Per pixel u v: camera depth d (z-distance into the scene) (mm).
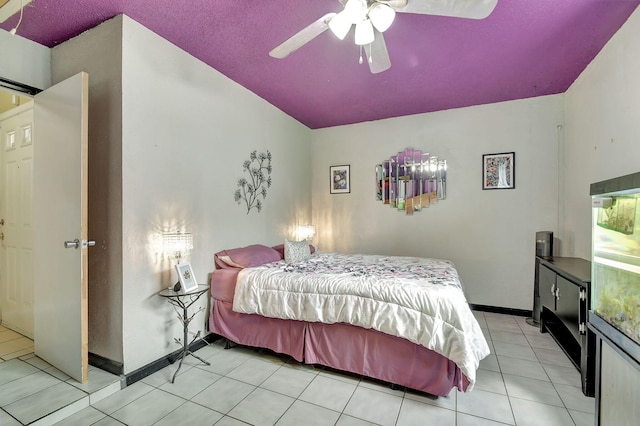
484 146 3844
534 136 3619
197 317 2736
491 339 2969
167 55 2465
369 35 1633
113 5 2035
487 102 3771
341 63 2805
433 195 4098
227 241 3094
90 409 1883
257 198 3562
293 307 2389
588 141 2838
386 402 1979
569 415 1840
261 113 3637
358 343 2225
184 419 1805
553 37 2365
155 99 2373
